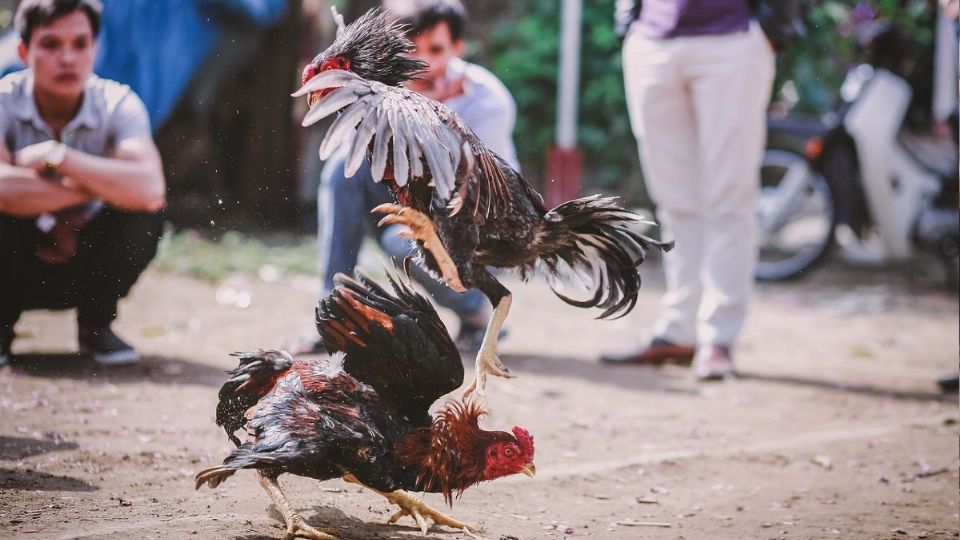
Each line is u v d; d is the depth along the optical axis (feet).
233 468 21.44
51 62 36.04
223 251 60.70
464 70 41.42
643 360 45.83
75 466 28.27
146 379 37.47
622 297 24.73
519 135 72.43
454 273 22.30
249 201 71.56
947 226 61.67
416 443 23.31
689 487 30.63
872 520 28.12
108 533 23.34
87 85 37.52
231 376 24.29
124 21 56.39
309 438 22.31
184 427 32.17
